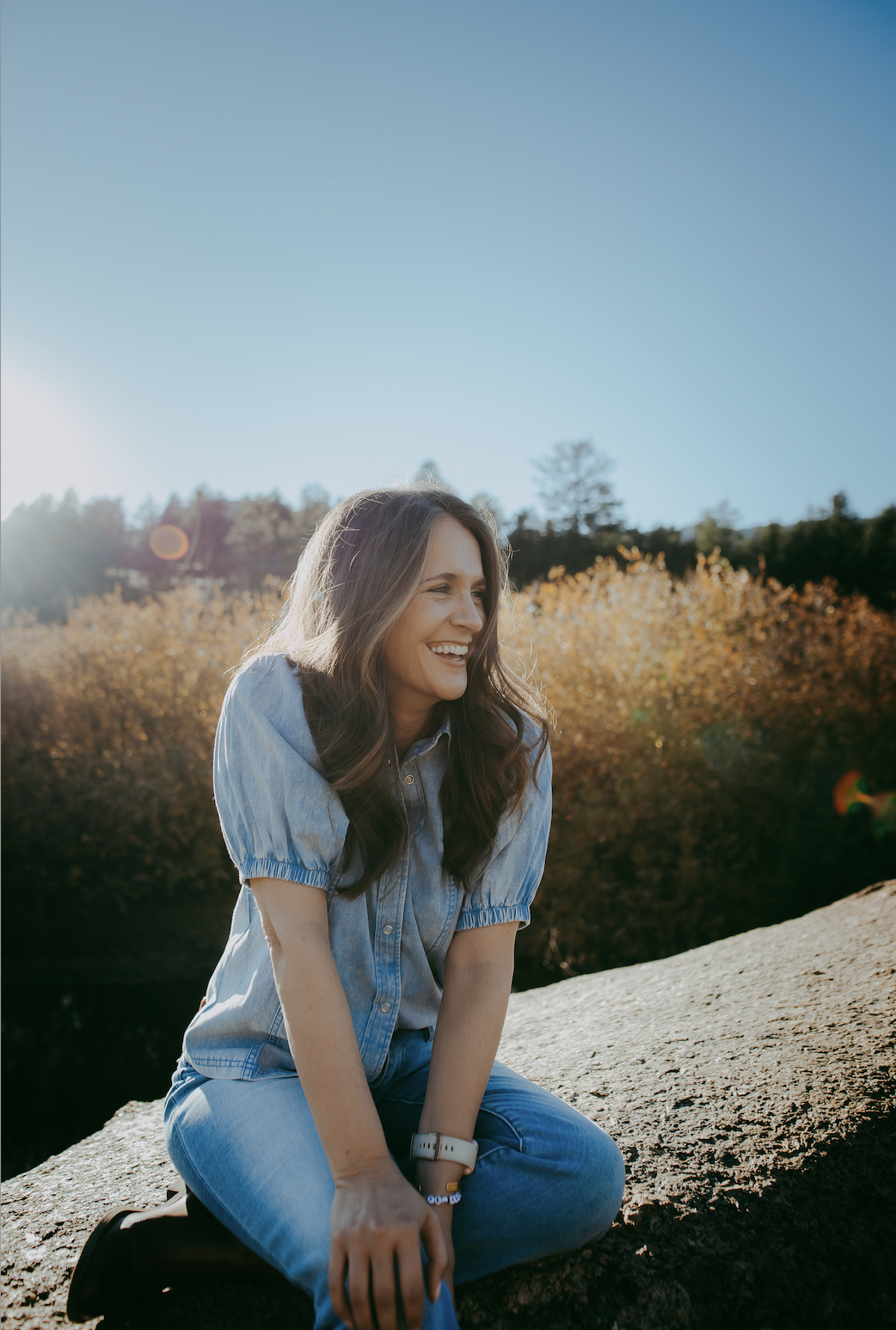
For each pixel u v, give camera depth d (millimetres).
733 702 5594
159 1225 1295
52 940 5484
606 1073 2018
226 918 5672
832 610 7180
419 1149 1186
